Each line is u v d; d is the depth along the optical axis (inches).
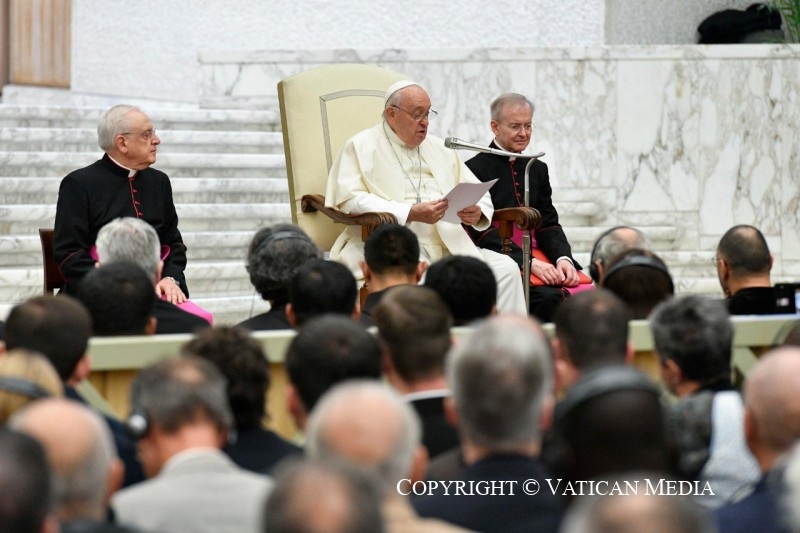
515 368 250.1
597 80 919.0
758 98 928.3
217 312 762.8
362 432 218.7
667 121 925.2
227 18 1117.1
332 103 696.4
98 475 223.6
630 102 922.1
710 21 1029.2
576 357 318.0
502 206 720.3
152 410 260.1
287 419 394.9
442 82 914.1
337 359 295.1
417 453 258.1
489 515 254.2
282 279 451.2
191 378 262.2
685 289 882.1
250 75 936.9
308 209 681.6
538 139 917.8
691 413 307.4
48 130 876.6
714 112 926.4
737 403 307.7
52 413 223.5
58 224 626.2
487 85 914.7
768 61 925.8
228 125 929.5
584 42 1024.2
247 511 251.3
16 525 178.9
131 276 399.2
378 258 468.8
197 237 807.1
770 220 935.0
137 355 377.1
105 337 392.8
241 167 888.9
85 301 394.9
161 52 1146.7
